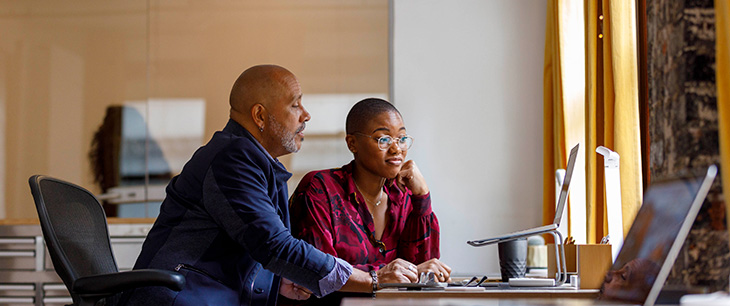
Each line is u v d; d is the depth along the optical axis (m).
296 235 2.09
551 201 3.44
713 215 1.12
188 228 1.71
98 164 4.08
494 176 3.86
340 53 4.02
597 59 2.66
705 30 1.18
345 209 2.13
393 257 2.21
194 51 4.09
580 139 3.06
